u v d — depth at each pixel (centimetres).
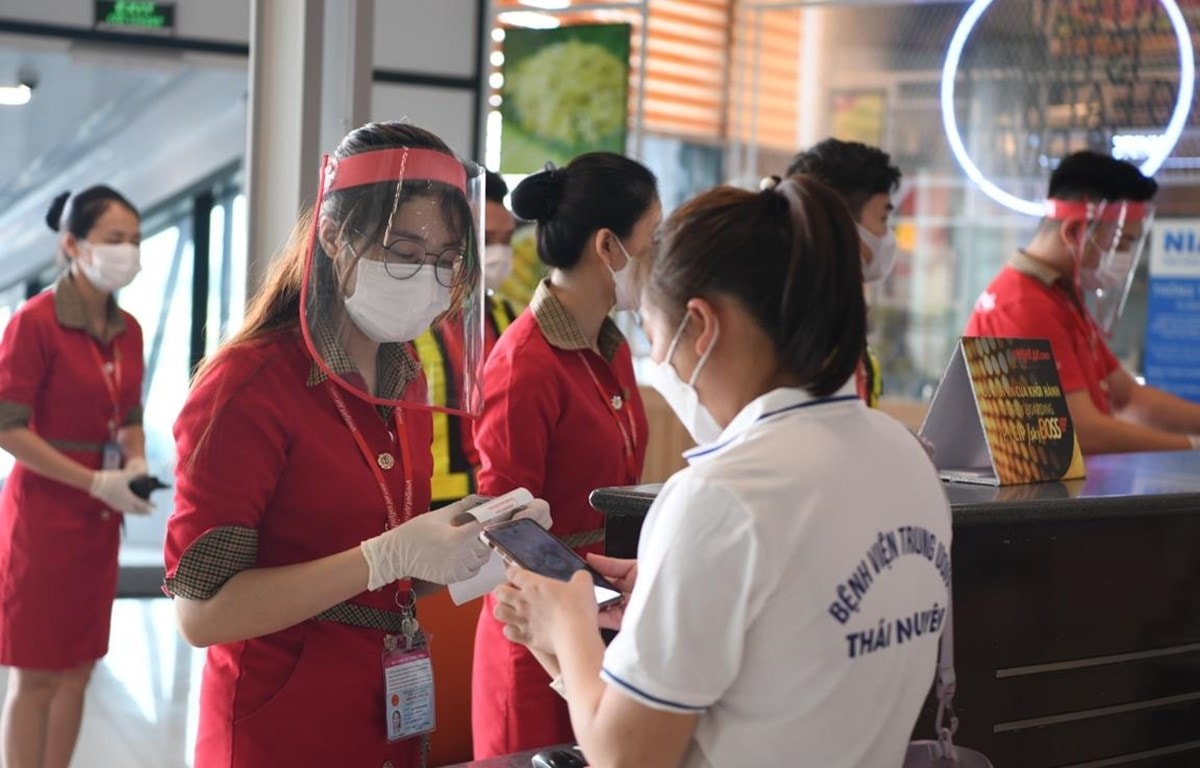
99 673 522
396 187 183
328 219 185
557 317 256
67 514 395
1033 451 244
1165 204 575
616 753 128
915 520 138
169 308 788
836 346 133
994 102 601
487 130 612
